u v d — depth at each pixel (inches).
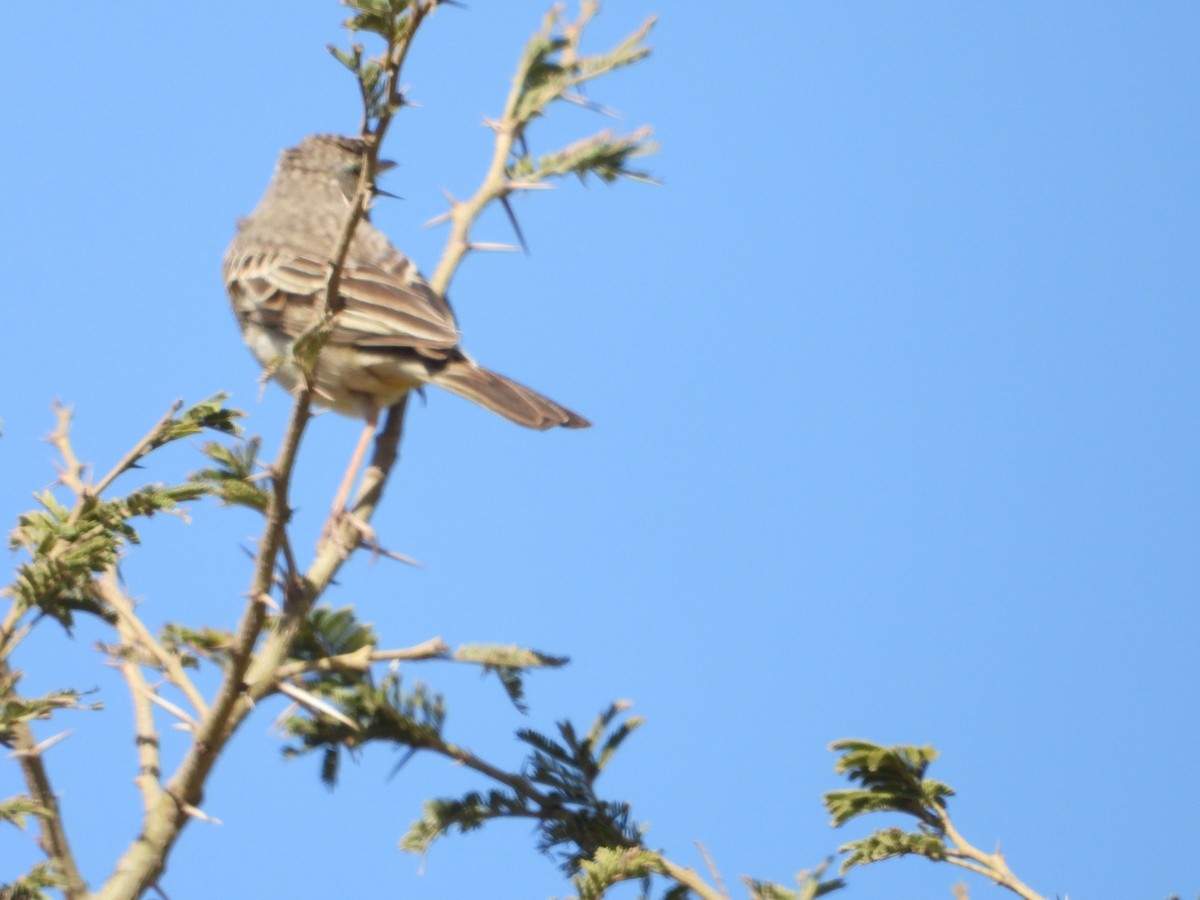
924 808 291.6
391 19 253.8
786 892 252.8
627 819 304.0
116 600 296.5
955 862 281.3
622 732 311.4
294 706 284.8
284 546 284.8
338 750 301.4
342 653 304.8
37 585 281.9
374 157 268.1
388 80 262.8
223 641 293.7
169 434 308.3
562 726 310.0
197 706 277.3
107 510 291.0
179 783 268.8
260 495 272.7
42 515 293.6
